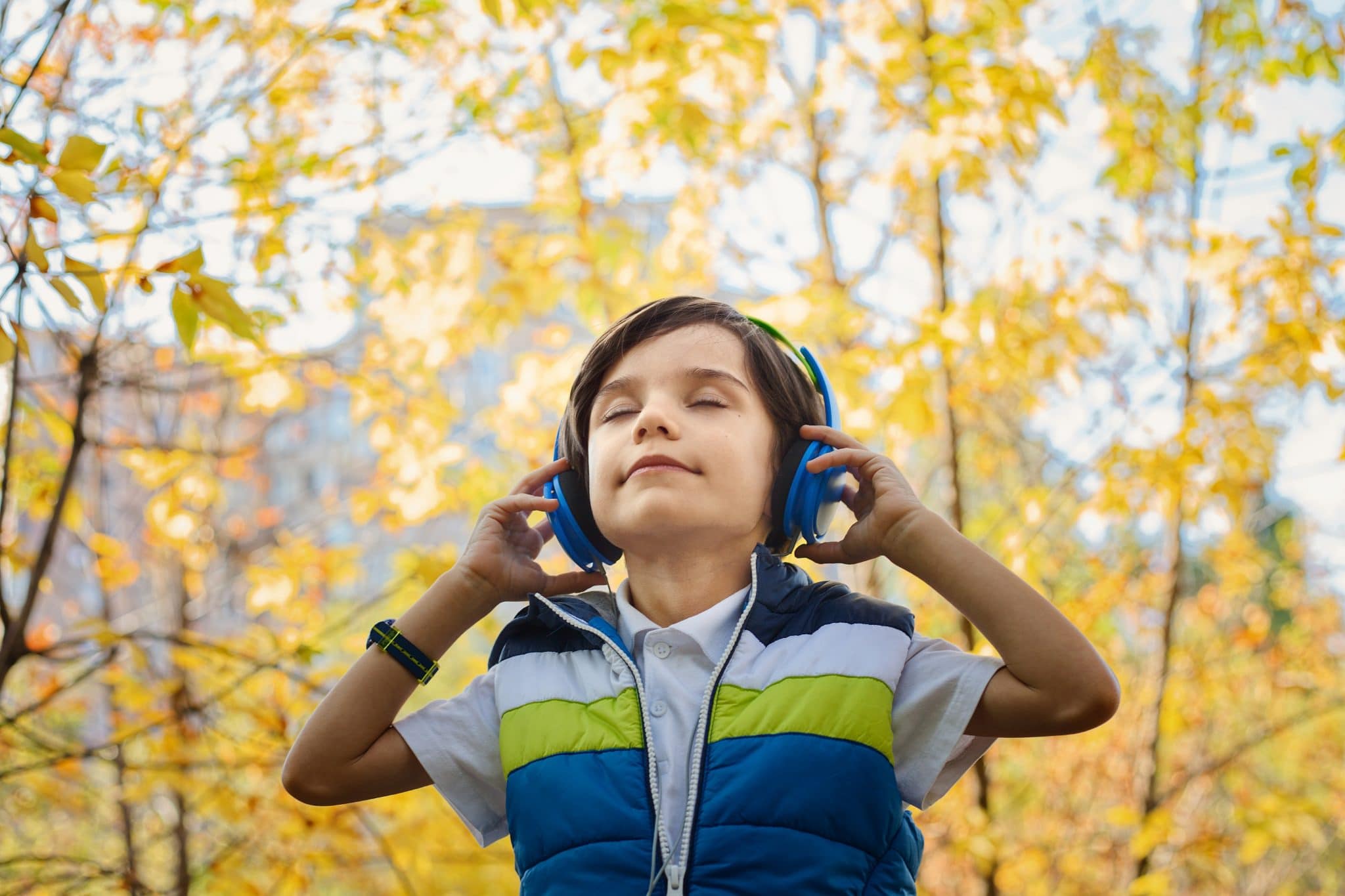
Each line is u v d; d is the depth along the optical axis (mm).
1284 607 6707
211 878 3812
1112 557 5477
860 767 1138
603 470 1291
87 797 4230
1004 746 5531
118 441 4359
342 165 3291
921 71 4102
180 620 4652
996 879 4305
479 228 4238
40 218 2051
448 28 3598
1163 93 4477
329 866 3682
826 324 3742
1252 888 6527
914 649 1259
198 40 3273
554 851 1156
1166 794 4742
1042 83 3920
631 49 3725
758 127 4320
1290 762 6301
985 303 3971
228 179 2996
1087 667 1176
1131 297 4285
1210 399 4078
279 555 4168
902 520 1281
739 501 1277
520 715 1258
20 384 2994
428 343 4008
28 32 2525
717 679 1206
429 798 3877
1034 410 4656
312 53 3193
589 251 4145
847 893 1095
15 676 4422
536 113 4062
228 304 2010
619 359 1367
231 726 3883
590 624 1290
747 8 3906
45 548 2832
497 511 1412
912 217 4594
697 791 1140
